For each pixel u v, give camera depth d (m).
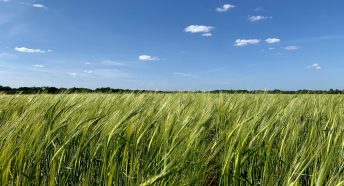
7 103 6.52
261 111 4.46
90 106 5.41
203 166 2.59
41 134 3.57
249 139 3.56
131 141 3.53
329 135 3.24
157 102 5.85
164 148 3.32
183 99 7.09
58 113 4.08
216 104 6.21
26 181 3.06
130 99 6.24
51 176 3.13
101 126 3.60
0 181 2.84
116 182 3.08
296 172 2.40
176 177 2.46
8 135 3.22
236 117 5.18
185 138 3.09
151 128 4.02
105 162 3.25
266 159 3.11
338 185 2.00
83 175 3.53
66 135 3.57
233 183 2.73
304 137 4.44
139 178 2.84
